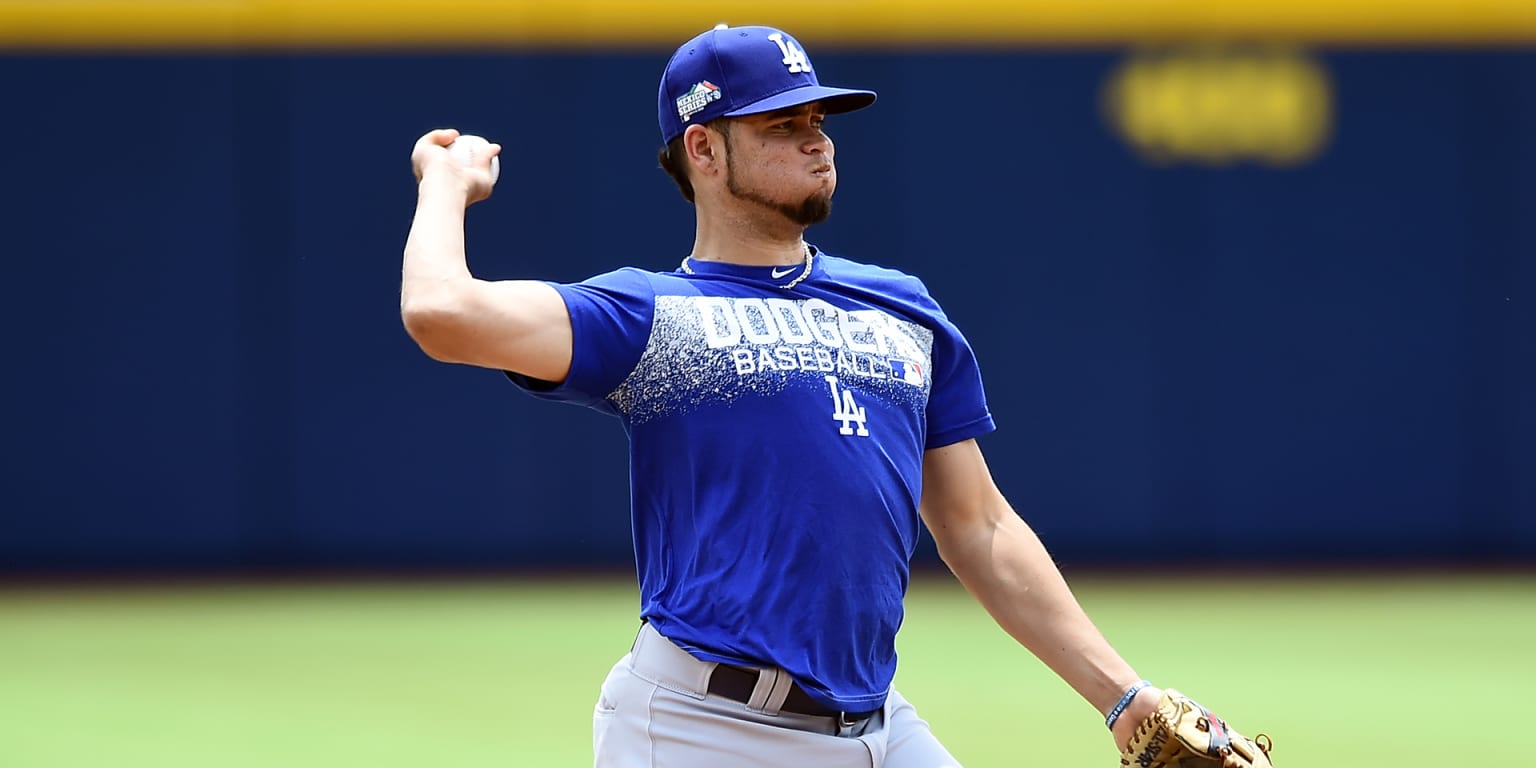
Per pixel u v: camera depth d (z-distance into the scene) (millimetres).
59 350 50656
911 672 35344
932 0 51188
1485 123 52188
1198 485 51844
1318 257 52031
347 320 51062
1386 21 51812
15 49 50594
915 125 51406
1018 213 51594
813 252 12734
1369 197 52125
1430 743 28391
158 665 36562
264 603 45969
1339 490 52125
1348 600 45719
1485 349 52281
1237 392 51906
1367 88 52000
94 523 50812
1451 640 39344
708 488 11766
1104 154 51688
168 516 50875
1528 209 52250
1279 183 51938
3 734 29375
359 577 50531
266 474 51031
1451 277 52250
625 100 51094
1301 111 51875
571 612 43938
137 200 50781
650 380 11734
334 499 51062
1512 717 30578
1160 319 51781
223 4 50594
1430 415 52250
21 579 50250
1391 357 52156
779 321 12023
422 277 11164
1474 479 52312
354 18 50781
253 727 29844
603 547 51625
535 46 50938
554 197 51000
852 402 11961
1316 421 52062
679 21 51000
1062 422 51625
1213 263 51812
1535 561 52281
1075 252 51688
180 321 50812
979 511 13078
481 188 12039
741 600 11680
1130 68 51688
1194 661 36562
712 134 12266
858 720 12117
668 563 12008
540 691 33188
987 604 13039
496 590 48062
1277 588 47969
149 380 50812
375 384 51062
